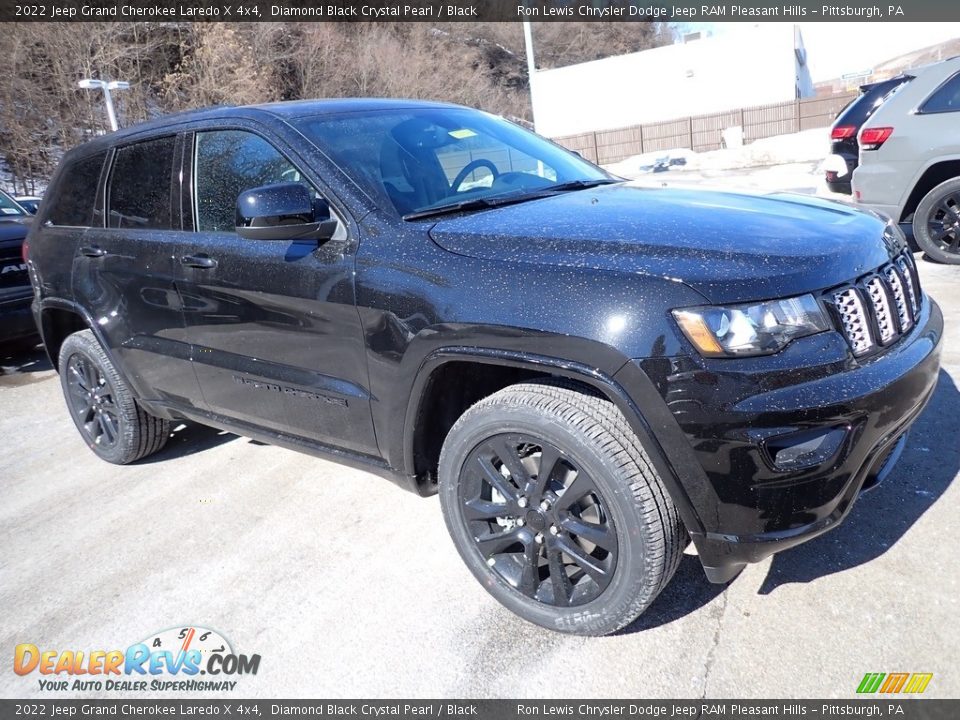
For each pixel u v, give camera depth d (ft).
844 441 6.42
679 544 6.93
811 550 8.50
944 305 16.49
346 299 8.26
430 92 129.29
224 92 96.02
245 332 9.68
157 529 10.91
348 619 8.40
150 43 92.58
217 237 9.89
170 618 8.80
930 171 19.95
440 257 7.63
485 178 9.84
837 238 7.23
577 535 7.32
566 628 7.55
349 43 120.67
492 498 7.99
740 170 53.47
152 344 11.26
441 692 7.23
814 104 81.41
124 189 11.62
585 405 6.97
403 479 8.66
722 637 7.41
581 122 114.11
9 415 17.28
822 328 6.53
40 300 13.30
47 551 10.70
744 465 6.30
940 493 9.22
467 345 7.31
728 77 102.99
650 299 6.46
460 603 8.44
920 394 7.13
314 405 9.21
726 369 6.24
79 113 86.07
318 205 8.72
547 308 6.82
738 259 6.57
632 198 8.74
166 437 13.32
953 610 7.29
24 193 83.46
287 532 10.39
